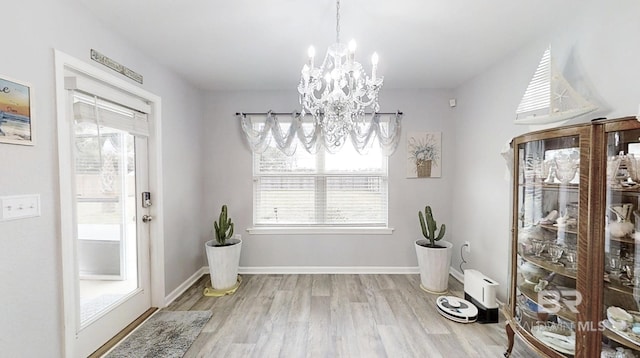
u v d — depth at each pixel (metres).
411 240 3.41
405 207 3.38
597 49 1.61
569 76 1.80
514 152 1.89
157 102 2.49
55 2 1.54
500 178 2.50
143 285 2.41
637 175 1.30
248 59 2.50
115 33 2.00
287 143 3.29
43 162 1.48
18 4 1.35
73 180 1.75
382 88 3.29
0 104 1.27
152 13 1.79
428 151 3.34
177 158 2.83
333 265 3.42
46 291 1.50
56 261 1.55
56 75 1.53
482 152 2.77
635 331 1.28
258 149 3.33
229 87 3.26
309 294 2.83
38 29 1.44
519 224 1.85
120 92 2.10
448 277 3.03
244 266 3.42
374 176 3.45
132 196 2.31
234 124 3.38
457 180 3.25
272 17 1.85
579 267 1.43
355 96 1.64
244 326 2.24
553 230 1.66
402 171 3.37
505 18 1.84
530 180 1.80
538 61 2.07
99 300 1.96
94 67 1.81
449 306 2.42
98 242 1.95
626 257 1.34
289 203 3.47
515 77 2.31
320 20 1.88
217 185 3.41
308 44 2.22
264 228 3.42
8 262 1.33
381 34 2.06
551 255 1.68
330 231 3.40
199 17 1.84
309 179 3.46
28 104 1.39
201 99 3.34
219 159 3.40
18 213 1.35
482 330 2.19
